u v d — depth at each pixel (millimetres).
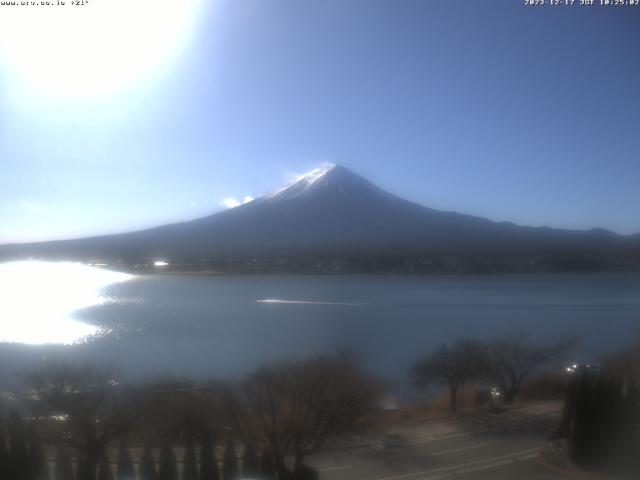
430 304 37844
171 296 43406
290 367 10930
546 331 24250
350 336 25000
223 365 16031
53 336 24938
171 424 8641
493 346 16625
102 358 16781
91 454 7574
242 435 7789
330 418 8508
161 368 15844
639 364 9828
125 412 8773
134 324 28391
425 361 15625
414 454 8516
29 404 9242
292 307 37375
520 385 14328
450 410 11961
